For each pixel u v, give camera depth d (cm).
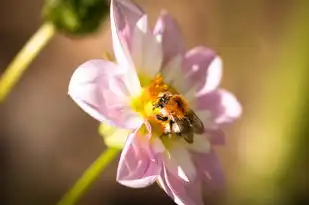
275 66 48
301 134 44
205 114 28
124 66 26
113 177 45
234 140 47
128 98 26
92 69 25
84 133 46
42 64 48
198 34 51
